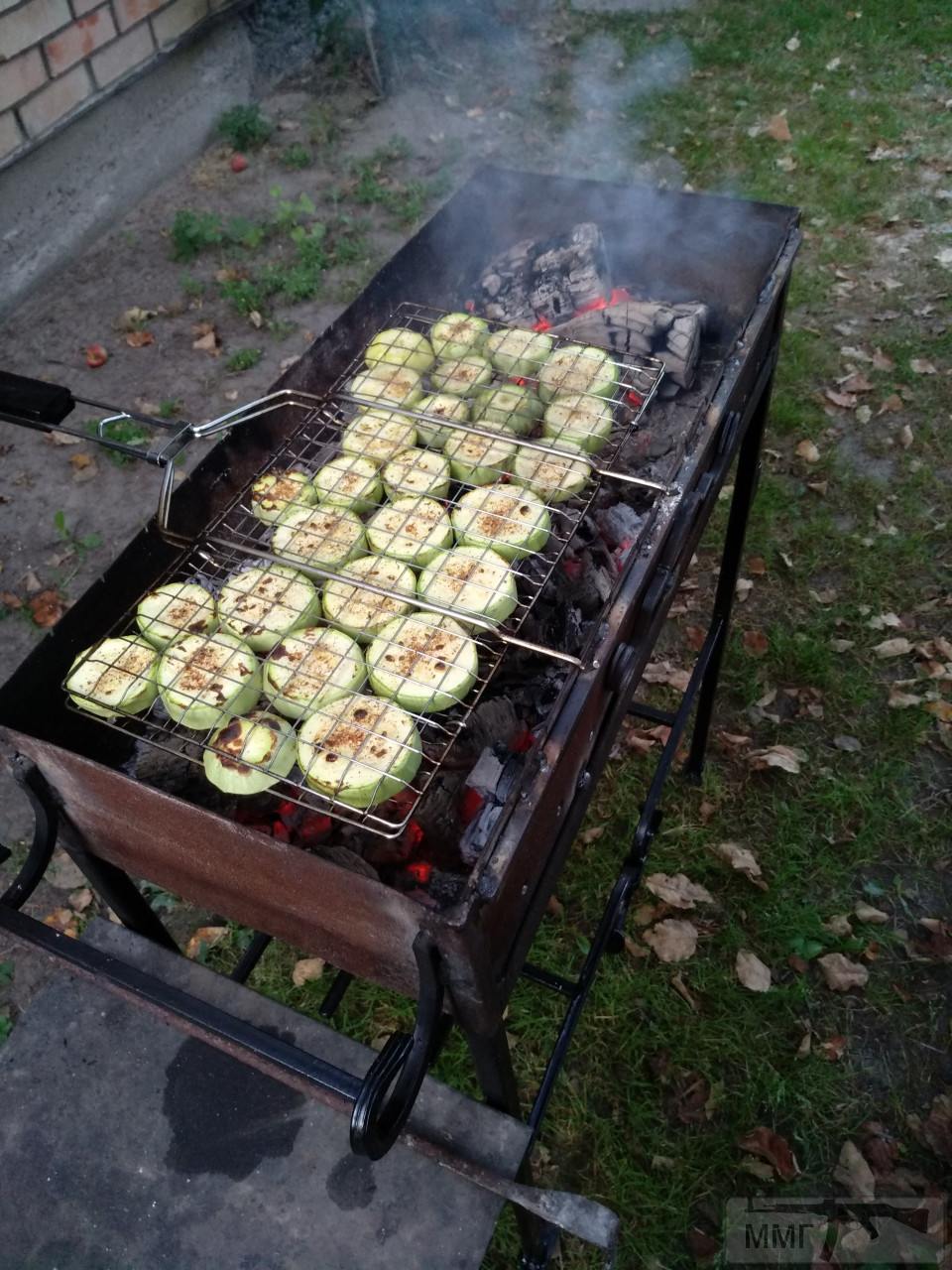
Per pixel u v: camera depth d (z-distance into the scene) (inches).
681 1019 91.0
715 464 70.9
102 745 61.2
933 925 96.3
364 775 50.3
